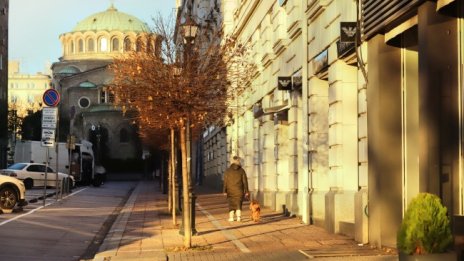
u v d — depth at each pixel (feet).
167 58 48.98
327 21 53.67
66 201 103.55
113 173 315.17
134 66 49.42
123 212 81.76
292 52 68.59
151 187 186.91
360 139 46.62
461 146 32.78
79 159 182.50
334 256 39.04
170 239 51.96
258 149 93.76
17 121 316.19
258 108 90.53
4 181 75.25
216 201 105.40
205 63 49.34
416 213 24.11
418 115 36.99
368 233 44.11
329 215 52.80
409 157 41.06
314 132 60.64
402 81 41.50
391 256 38.04
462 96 33.17
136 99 51.52
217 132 151.02
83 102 345.72
